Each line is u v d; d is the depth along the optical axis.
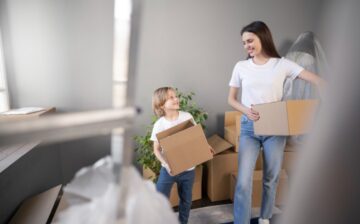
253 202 2.01
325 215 0.35
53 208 1.57
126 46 0.41
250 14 2.44
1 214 1.33
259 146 1.63
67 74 2.09
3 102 1.95
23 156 1.56
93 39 2.08
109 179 0.44
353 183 0.34
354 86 0.32
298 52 2.37
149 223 0.44
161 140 1.45
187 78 2.38
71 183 0.47
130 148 0.42
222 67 2.44
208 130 2.52
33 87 2.05
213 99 2.48
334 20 0.34
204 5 2.30
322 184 0.35
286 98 2.06
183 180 1.63
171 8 2.22
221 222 1.87
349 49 0.32
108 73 2.14
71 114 0.36
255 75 1.55
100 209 0.43
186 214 1.71
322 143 0.35
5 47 1.94
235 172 2.15
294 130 1.33
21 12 1.94
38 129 0.33
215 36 2.37
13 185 1.46
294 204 0.38
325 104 0.35
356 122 0.33
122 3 0.40
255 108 1.50
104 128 0.38
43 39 2.00
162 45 2.26
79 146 2.20
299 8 2.54
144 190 0.46
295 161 0.39
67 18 2.02
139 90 2.26
